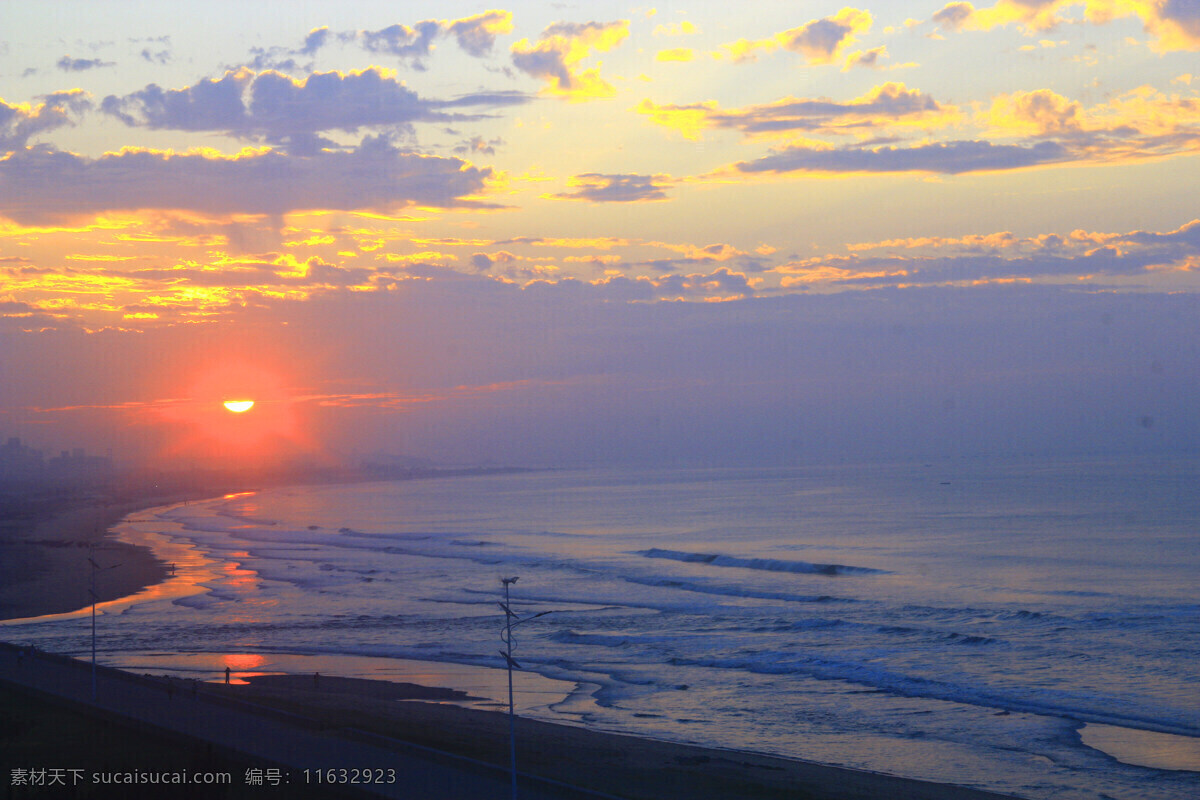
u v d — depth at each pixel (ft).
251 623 247.91
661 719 150.82
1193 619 224.33
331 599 293.23
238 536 592.60
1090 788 115.55
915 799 106.52
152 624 249.14
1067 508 576.20
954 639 209.26
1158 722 141.90
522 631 231.71
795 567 356.79
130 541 561.02
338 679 180.34
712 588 308.19
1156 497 641.40
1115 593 271.08
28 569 393.29
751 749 134.51
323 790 102.78
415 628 237.66
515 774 96.22
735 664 189.67
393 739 118.93
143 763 112.68
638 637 222.07
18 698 151.33
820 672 181.27
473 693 168.96
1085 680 168.66
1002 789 116.06
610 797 98.73
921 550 401.49
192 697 146.10
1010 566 340.39
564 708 158.10
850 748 133.69
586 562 397.80
